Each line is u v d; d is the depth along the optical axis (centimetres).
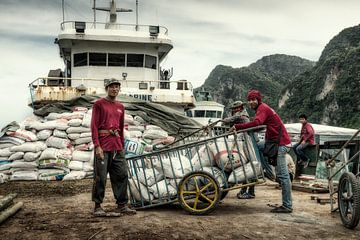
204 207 663
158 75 1873
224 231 499
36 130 1134
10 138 1085
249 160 639
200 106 5394
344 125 11700
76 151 1137
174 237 463
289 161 984
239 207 689
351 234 489
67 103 1368
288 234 488
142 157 650
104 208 658
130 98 1397
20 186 940
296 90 15162
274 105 19100
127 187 658
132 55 1822
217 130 841
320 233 494
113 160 596
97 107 584
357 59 12425
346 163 595
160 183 649
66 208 653
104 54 1809
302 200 781
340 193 544
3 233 475
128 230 490
